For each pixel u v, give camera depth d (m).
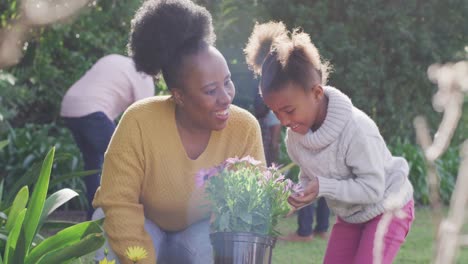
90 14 10.14
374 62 10.17
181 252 3.67
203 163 3.51
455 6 10.36
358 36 10.20
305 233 7.05
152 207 3.60
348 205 3.65
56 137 10.24
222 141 3.56
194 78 3.29
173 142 3.50
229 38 10.15
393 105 10.41
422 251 6.59
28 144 9.38
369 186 3.49
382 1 10.12
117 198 3.46
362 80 10.06
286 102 3.45
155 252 3.58
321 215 7.32
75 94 6.48
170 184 3.51
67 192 3.73
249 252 2.96
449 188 10.77
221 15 10.21
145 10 3.42
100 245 3.22
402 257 6.30
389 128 10.57
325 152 3.56
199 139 3.54
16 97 9.43
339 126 3.48
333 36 9.96
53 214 8.93
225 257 2.99
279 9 10.11
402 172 3.65
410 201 3.68
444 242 1.21
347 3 10.07
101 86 6.46
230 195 3.02
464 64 1.27
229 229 3.01
